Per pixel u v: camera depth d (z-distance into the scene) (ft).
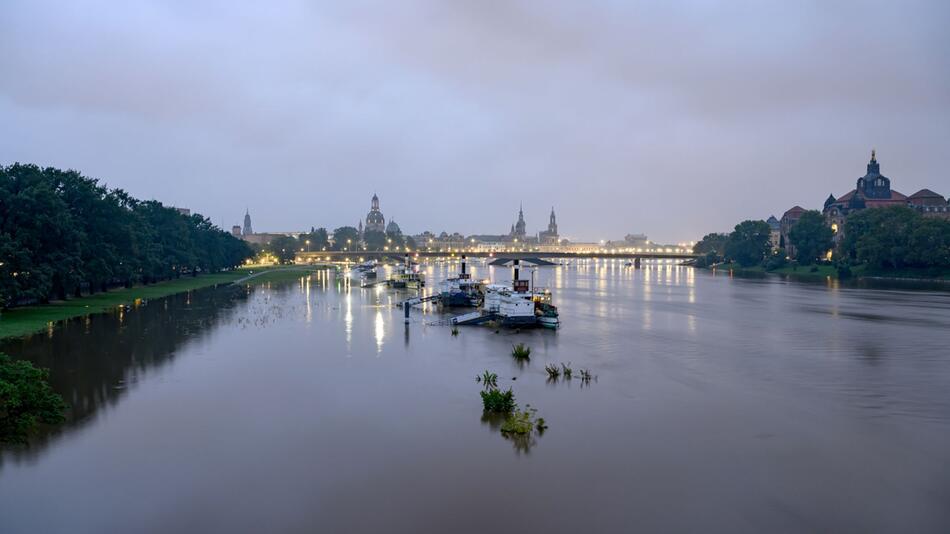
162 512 114.93
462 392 194.70
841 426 163.22
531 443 149.59
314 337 297.74
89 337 289.33
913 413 175.22
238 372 219.41
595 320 377.09
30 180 370.73
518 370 227.40
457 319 344.90
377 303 469.16
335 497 121.29
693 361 246.27
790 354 262.06
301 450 144.46
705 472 133.28
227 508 116.57
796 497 121.90
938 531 109.19
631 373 223.71
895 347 280.51
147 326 327.67
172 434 154.20
